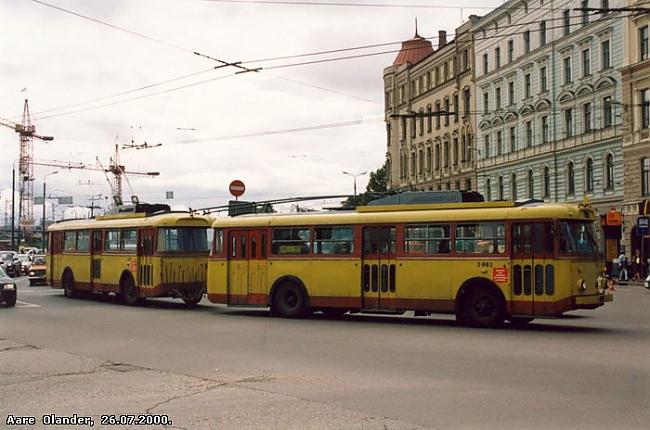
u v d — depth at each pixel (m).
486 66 65.75
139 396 9.34
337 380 10.24
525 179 58.97
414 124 81.50
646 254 44.06
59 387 10.08
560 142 54.03
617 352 12.59
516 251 16.70
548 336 15.10
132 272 25.30
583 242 16.66
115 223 26.66
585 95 51.12
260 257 20.73
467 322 17.70
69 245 29.69
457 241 17.52
